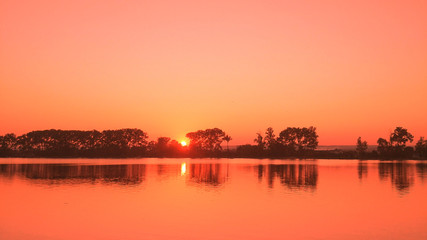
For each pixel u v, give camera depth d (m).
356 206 31.59
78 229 22.95
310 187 46.09
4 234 21.67
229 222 25.17
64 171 74.69
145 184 49.03
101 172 72.12
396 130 180.62
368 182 52.94
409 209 30.14
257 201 34.16
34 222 24.80
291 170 82.12
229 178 59.56
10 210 29.11
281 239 21.00
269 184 49.75
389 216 27.30
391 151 181.75
